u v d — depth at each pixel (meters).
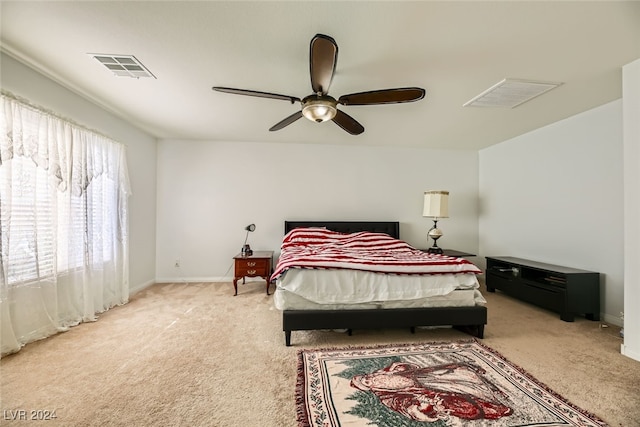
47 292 2.15
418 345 2.07
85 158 2.47
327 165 4.21
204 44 1.73
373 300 2.13
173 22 1.53
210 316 2.65
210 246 4.04
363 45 1.71
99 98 2.55
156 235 3.94
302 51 1.80
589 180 2.79
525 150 3.57
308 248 3.32
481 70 2.00
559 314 2.77
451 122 3.13
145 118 3.09
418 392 1.50
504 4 1.38
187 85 2.29
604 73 2.04
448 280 2.24
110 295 2.88
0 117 1.79
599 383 1.59
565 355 1.92
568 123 2.99
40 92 2.10
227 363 1.80
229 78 2.16
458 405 1.39
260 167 4.11
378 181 4.29
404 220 4.33
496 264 3.66
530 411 1.35
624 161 1.94
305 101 1.95
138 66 1.99
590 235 2.78
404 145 4.21
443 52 1.78
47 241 2.14
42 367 1.72
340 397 1.45
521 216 3.63
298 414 1.33
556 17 1.46
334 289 2.12
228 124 3.29
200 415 1.32
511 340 2.17
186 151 3.99
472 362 1.81
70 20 1.51
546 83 2.19
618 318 2.52
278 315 2.70
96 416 1.30
